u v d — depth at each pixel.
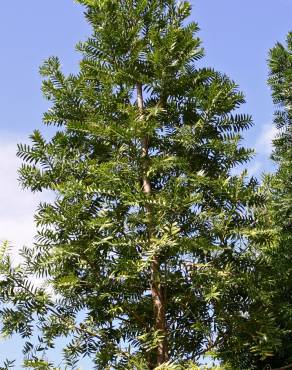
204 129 7.23
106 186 6.72
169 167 7.01
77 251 6.48
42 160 7.16
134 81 7.77
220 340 6.32
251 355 7.29
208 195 6.76
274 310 6.57
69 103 7.68
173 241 6.07
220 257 6.38
